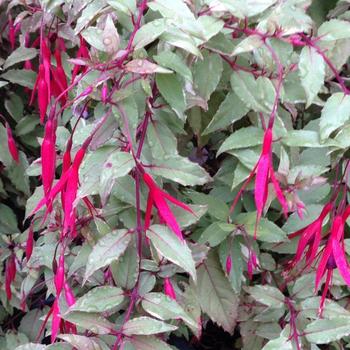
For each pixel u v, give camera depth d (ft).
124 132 1.68
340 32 1.79
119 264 1.81
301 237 1.90
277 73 1.84
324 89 1.98
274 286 2.14
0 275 2.44
